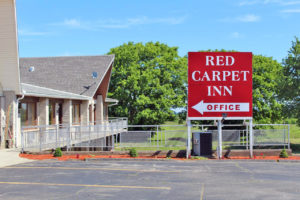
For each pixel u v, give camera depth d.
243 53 19.45
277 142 20.53
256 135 20.61
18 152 20.31
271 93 44.44
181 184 12.28
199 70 19.47
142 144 20.50
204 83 19.45
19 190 11.38
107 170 15.23
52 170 15.19
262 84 44.75
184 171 15.01
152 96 46.38
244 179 13.19
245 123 20.08
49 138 22.70
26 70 39.81
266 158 19.00
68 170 15.19
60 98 28.25
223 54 19.42
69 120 29.92
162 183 12.45
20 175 13.98
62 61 40.72
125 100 46.81
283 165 16.88
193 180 12.99
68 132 22.12
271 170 15.28
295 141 42.06
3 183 12.45
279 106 44.12
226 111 19.41
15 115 21.97
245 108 19.44
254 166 16.52
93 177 13.58
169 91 46.34
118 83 45.00
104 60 39.38
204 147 20.02
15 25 20.61
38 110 25.67
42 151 20.52
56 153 19.62
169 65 48.75
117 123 35.91
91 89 35.16
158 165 16.83
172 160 18.69
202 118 19.34
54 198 10.37
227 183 12.46
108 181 12.80
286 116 33.88
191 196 10.57
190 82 19.45
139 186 11.95
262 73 46.34
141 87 45.56
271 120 46.56
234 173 14.51
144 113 44.72
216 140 20.94
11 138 21.77
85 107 34.44
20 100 23.20
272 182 12.63
